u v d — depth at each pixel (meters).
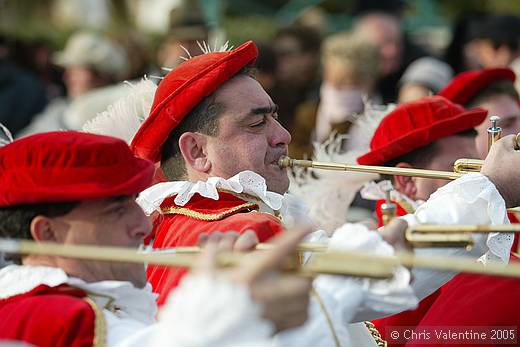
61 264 10.07
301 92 23.92
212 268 8.05
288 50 23.94
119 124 13.51
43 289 9.80
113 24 38.97
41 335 9.30
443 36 33.38
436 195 11.34
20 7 39.47
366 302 9.75
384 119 14.46
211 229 11.46
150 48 29.31
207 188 12.04
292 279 8.05
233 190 12.00
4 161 10.10
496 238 11.02
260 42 24.28
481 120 14.09
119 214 10.18
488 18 24.19
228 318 7.79
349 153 15.95
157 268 11.96
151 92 13.66
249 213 11.63
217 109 12.30
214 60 12.38
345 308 9.50
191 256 9.45
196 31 23.61
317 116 22.34
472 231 9.72
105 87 25.80
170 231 12.03
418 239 9.73
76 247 9.19
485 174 11.33
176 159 12.62
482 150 15.48
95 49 25.75
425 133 13.97
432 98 14.53
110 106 14.22
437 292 12.91
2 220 10.14
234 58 12.29
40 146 10.02
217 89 12.36
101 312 9.51
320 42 24.25
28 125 26.33
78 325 9.33
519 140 11.48
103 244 10.09
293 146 22.11
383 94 25.55
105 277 10.20
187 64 12.54
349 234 9.49
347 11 34.16
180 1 26.08
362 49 22.44
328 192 15.72
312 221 13.61
